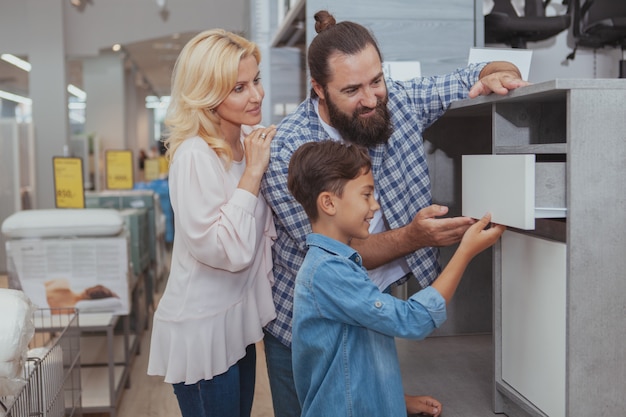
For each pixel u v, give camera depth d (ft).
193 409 6.61
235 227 6.08
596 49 14.87
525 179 5.13
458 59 10.36
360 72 6.02
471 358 9.03
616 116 5.24
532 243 5.98
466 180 6.31
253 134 6.40
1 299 5.79
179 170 6.21
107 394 11.58
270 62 16.10
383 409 5.35
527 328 6.15
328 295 5.22
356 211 5.27
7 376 5.55
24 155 28.17
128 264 11.94
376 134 6.31
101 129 45.96
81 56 33.30
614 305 5.33
